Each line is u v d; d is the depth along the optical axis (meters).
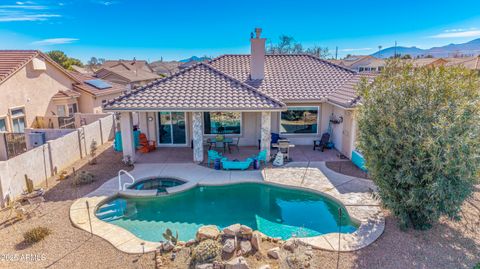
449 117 8.75
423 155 9.04
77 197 13.34
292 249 9.31
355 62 87.38
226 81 18.80
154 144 20.95
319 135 21.66
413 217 10.41
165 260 8.77
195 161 18.16
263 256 8.89
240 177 15.77
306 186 14.41
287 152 18.58
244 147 21.41
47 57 27.14
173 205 13.52
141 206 13.37
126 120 17.30
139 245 9.70
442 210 9.55
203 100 17.00
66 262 8.80
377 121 10.05
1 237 10.07
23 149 19.94
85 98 32.00
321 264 8.67
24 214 11.48
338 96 19.02
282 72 23.25
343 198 13.02
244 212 12.98
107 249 9.49
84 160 18.83
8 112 23.16
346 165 17.31
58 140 16.56
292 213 12.84
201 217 12.54
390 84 9.99
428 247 9.41
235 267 8.03
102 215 12.39
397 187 10.02
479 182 9.55
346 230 11.16
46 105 27.42
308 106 21.06
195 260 8.67
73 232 10.48
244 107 16.50
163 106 16.41
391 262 8.73
